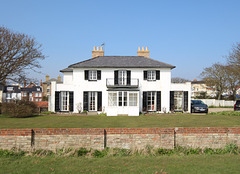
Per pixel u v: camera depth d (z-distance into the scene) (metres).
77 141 10.20
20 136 9.92
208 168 7.51
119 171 7.24
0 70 24.28
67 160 8.72
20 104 19.78
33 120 17.05
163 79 24.48
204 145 10.76
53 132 10.15
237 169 7.39
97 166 7.84
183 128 10.69
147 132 10.46
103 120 17.17
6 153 9.47
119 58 26.66
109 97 22.84
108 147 10.33
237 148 10.52
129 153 9.88
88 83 24.61
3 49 24.33
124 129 10.43
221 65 42.47
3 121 16.42
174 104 24.62
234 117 18.11
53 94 24.11
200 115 20.42
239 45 29.33
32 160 8.71
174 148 10.50
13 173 7.12
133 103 22.62
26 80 27.73
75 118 18.59
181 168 7.52
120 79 24.64
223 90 43.56
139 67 24.44
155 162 8.38
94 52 28.56
